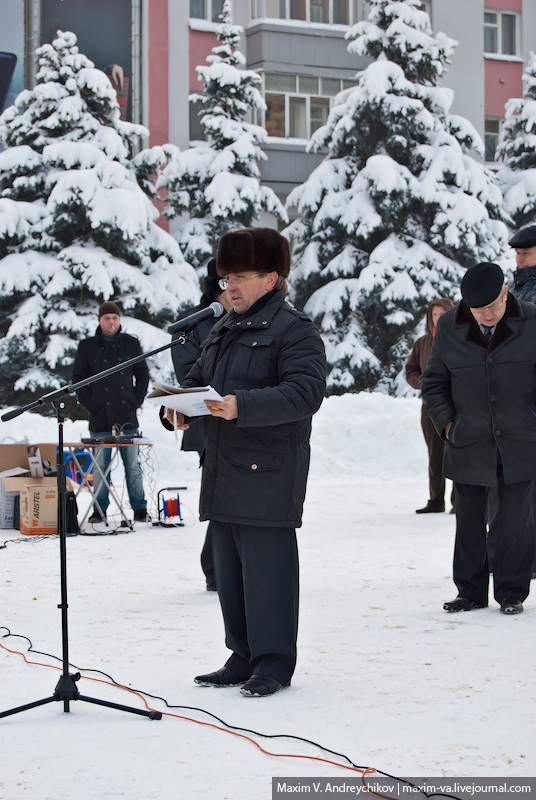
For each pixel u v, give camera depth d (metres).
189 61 29.44
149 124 29.05
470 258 25.70
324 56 30.59
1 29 26.72
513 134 30.38
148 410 16.25
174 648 4.70
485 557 5.61
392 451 14.39
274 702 3.79
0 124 24.27
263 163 29.86
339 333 25.91
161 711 3.69
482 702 3.73
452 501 9.96
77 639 4.91
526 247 6.53
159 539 8.77
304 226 27.22
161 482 13.40
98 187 22.91
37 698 3.89
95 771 3.05
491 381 5.46
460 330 5.61
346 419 14.69
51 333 22.67
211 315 4.14
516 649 4.59
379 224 25.45
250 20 30.44
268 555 3.99
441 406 5.65
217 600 5.92
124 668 4.34
